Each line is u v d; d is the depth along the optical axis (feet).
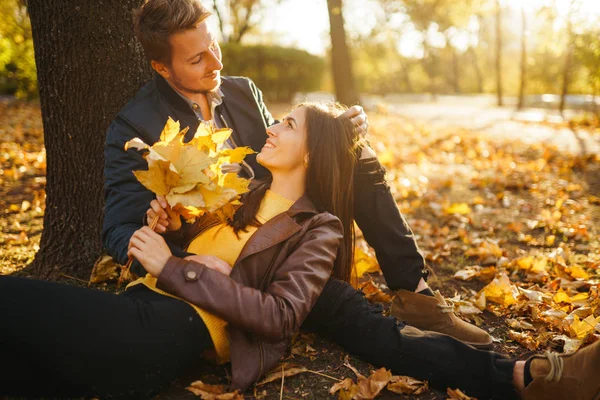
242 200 6.66
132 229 6.51
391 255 7.41
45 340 5.07
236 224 6.43
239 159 6.10
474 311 8.01
